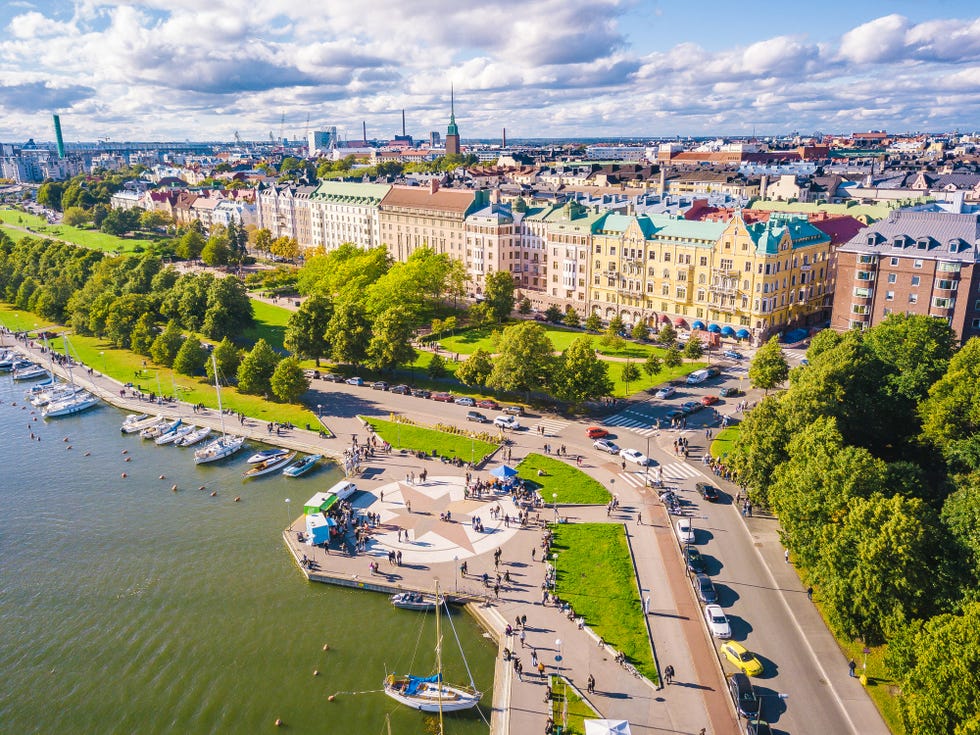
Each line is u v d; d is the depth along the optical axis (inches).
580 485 4429.1
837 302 6658.5
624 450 4766.2
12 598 3612.2
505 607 3339.1
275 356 6309.1
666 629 3147.1
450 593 3454.7
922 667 2370.8
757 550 3715.6
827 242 7869.1
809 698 2748.5
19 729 2832.2
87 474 4975.4
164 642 3277.6
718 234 7539.4
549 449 4955.7
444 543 3868.1
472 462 4800.7
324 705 2903.5
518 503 4229.8
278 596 3570.4
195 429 5605.3
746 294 7283.5
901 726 2600.9
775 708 2701.8
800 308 7726.4
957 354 4163.4
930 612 2824.8
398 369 6889.8
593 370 5447.8
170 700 2952.8
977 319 5905.5
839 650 3004.4
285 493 4613.7
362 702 2913.4
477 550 3794.3
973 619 2364.7
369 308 7544.3
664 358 6624.0
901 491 3346.5
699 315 7795.3
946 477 3809.1
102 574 3789.4
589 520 4035.4
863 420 4357.8
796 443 3710.6
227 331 7549.2
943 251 5959.6
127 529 4229.8
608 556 3666.3
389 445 5088.6
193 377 6855.3
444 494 4402.1
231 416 5846.5
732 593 3373.5
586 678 2893.7
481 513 4170.8
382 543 3890.3
